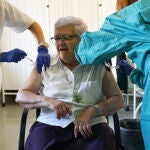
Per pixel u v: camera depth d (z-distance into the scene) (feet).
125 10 4.20
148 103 3.62
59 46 5.27
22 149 5.15
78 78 5.24
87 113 4.96
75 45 5.19
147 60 3.72
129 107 13.28
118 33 4.07
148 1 3.94
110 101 5.20
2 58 6.12
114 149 4.86
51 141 4.88
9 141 9.46
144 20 3.84
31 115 11.99
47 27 13.41
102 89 5.36
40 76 5.41
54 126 5.12
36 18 13.41
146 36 3.79
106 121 5.50
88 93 5.22
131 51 3.88
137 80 4.09
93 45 4.16
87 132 4.82
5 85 13.97
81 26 5.19
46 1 13.23
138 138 7.59
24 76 13.80
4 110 13.30
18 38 13.52
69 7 13.29
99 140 4.83
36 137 5.01
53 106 4.82
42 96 5.07
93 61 4.11
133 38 3.88
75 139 4.97
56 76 5.32
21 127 5.21
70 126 5.09
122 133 7.72
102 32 4.20
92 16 13.33
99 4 13.19
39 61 5.38
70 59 5.28
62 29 5.18
